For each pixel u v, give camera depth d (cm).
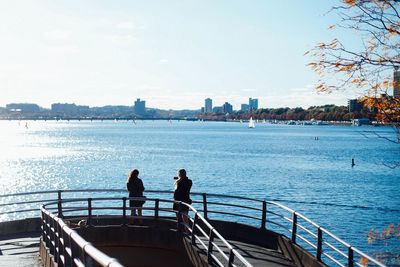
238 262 956
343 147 14388
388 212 4031
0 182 5766
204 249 1020
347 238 3056
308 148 13512
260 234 1157
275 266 946
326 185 5812
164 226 1284
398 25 802
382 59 839
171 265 1166
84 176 6353
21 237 1294
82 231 1182
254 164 8356
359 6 808
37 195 4828
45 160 8812
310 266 898
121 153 10619
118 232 1217
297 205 4391
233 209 4150
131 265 1196
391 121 868
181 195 1226
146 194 4825
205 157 9656
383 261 1204
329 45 848
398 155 10919
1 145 13838
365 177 6744
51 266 870
